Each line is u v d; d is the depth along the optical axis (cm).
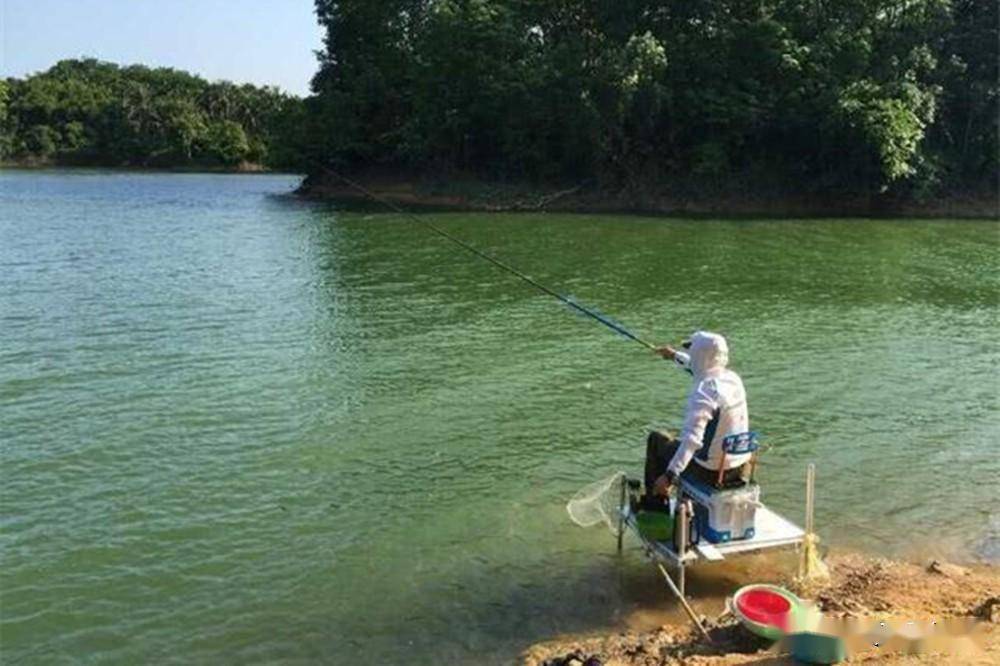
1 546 839
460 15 5091
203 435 1138
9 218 3797
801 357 1569
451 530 875
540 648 670
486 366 1478
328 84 5862
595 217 4272
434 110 5228
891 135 4434
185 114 10869
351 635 695
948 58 5022
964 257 2958
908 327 1830
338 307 1942
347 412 1235
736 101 4762
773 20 4834
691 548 713
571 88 4769
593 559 810
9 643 685
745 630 652
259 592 760
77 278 2267
